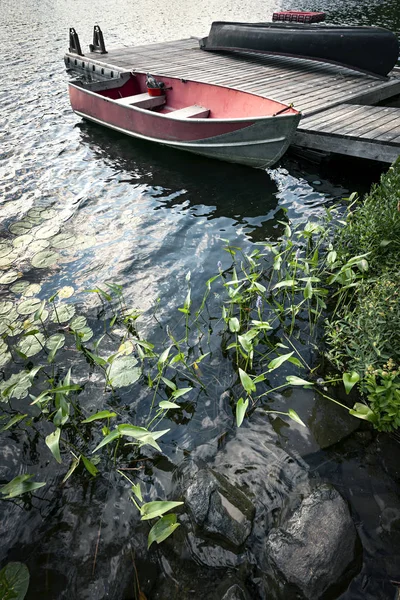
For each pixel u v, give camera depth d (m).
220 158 6.05
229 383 2.77
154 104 7.24
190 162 6.21
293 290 3.35
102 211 5.01
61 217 4.88
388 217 3.34
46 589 1.84
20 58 11.51
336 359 2.75
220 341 3.13
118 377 2.87
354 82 7.67
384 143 5.06
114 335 3.27
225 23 9.84
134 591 1.78
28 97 8.79
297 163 6.08
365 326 2.49
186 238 4.48
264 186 5.52
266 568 1.77
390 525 1.91
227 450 2.33
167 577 1.81
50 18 17.95
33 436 2.55
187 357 3.01
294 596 1.66
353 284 2.91
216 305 3.52
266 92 7.23
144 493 2.18
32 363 3.06
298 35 8.23
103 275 3.94
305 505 1.90
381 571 1.76
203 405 2.63
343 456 2.23
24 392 2.84
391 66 7.63
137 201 5.23
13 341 3.25
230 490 2.04
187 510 1.97
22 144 6.80
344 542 1.76
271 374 2.79
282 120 4.99
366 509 1.98
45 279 3.90
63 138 7.05
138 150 6.63
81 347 3.03
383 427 2.28
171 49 10.91
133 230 4.63
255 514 2.00
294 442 2.33
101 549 1.96
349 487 2.08
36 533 2.06
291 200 5.18
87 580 1.85
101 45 10.44
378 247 3.37
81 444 2.47
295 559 1.71
